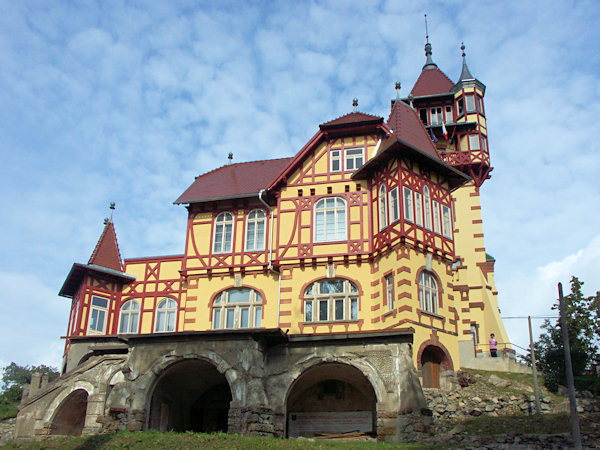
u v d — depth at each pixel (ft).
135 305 105.40
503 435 60.64
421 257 82.07
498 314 105.50
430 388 76.79
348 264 86.99
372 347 68.54
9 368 169.48
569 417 65.87
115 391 70.38
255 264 92.99
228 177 102.47
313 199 91.81
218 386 82.02
